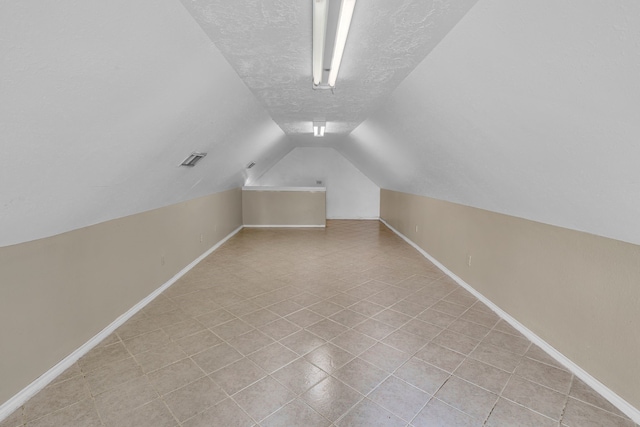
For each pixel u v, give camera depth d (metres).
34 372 2.05
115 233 2.87
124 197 2.75
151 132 2.29
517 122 1.86
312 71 2.55
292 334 2.78
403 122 3.47
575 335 2.25
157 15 1.48
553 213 2.34
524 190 2.42
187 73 2.07
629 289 1.87
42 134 1.48
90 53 1.35
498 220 3.17
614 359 1.96
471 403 1.97
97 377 2.20
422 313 3.19
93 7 1.19
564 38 1.24
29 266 2.02
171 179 3.37
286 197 7.96
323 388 2.10
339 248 5.84
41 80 1.26
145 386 2.11
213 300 3.50
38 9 1.04
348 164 9.04
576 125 1.52
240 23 1.76
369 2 1.55
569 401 1.98
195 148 3.25
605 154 1.51
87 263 2.52
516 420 1.84
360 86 2.92
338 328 2.89
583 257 2.18
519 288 2.85
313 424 1.81
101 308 2.68
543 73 1.46
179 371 2.27
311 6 1.59
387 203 8.27
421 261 5.02
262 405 1.95
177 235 4.18
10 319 1.91
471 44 1.72
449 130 2.69
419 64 2.30
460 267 4.02
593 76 1.26
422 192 5.33
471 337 2.74
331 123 4.86
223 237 6.33
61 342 2.27
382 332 2.82
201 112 2.71
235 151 4.63
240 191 7.82
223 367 2.32
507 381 2.17
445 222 4.47
